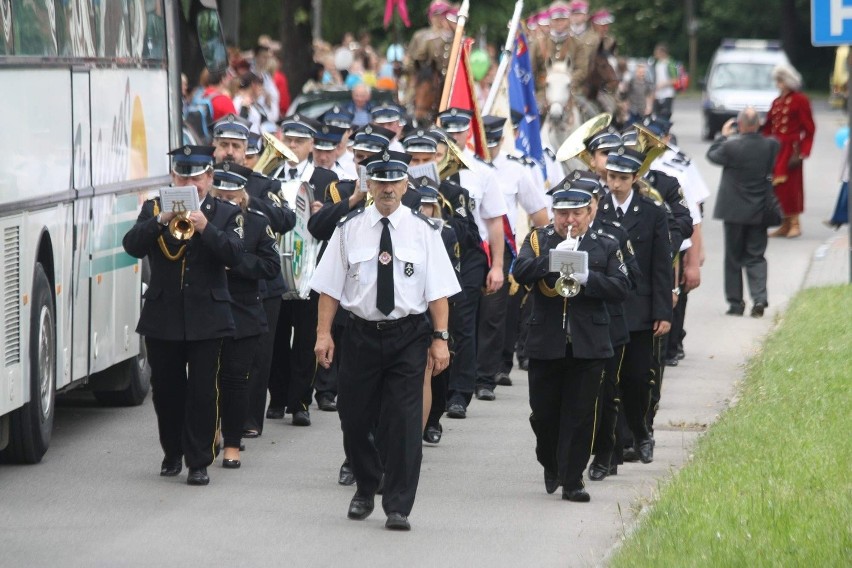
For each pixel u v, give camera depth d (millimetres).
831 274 53469
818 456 24766
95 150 30094
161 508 23922
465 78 40250
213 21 39219
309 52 78125
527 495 25078
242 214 26062
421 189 26969
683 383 36062
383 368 22500
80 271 29203
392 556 21047
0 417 25875
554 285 23750
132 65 32750
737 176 45688
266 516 23406
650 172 30578
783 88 65188
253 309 26938
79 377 29328
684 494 23016
